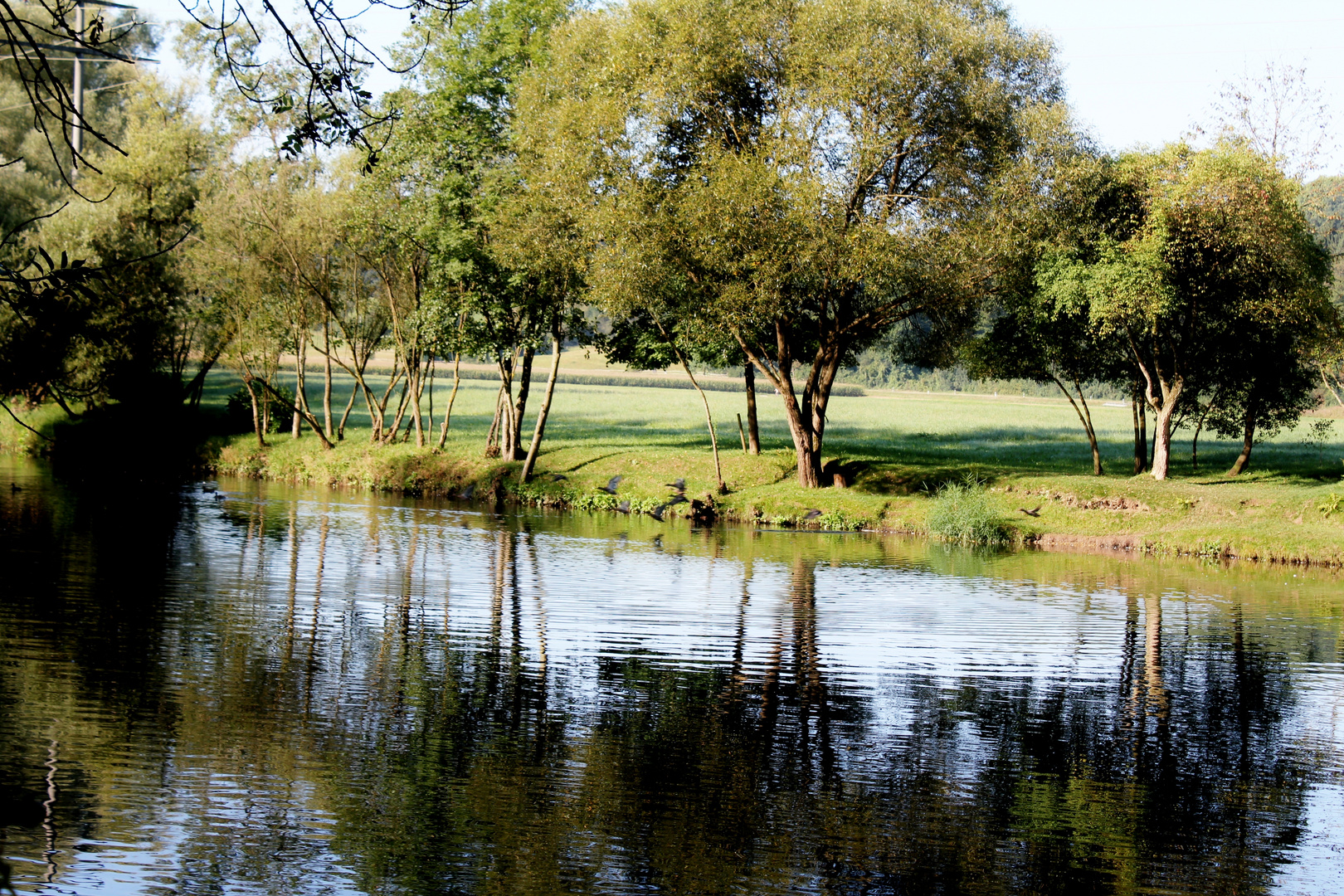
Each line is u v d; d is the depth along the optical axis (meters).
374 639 17.56
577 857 9.81
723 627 19.14
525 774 11.83
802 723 13.85
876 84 31.36
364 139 7.37
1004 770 12.40
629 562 26.44
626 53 33.78
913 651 17.75
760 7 33.34
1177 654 18.02
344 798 11.02
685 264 33.31
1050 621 20.44
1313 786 12.10
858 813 11.04
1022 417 68.94
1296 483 38.84
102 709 13.46
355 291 47.62
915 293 33.88
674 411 66.75
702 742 13.04
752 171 31.14
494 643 17.53
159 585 21.16
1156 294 32.66
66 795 10.87
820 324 37.72
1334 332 35.97
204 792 11.05
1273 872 9.95
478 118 38.69
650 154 33.66
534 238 35.72
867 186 33.69
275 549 26.36
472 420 59.06
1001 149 32.50
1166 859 10.15
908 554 29.50
